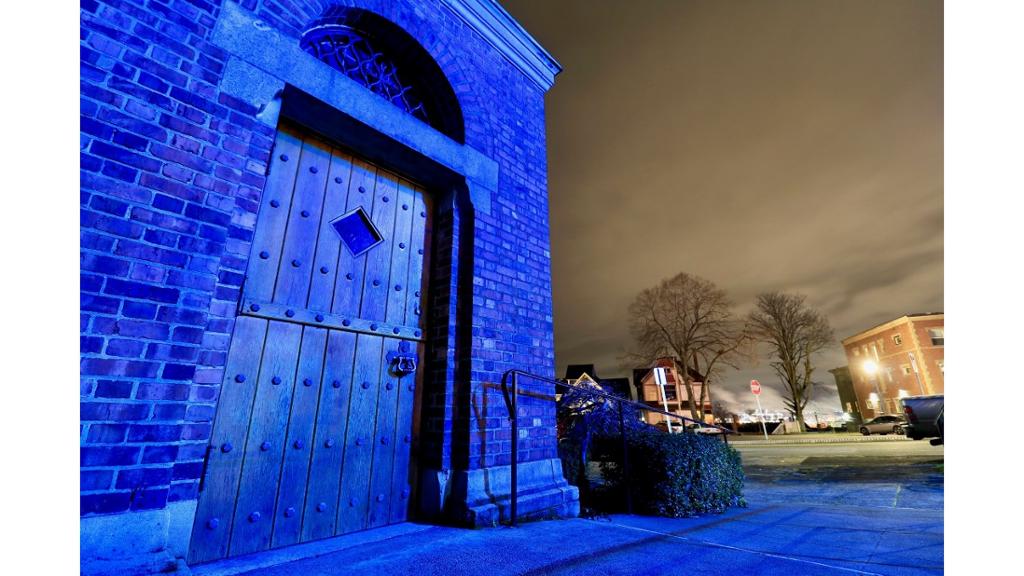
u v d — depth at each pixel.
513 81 4.74
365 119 3.09
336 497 2.73
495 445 3.34
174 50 2.33
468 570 2.16
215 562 2.19
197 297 2.12
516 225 4.16
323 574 2.09
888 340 33.22
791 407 31.61
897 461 8.97
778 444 17.36
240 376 2.45
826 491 5.96
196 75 2.38
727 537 2.98
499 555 2.39
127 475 1.79
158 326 1.98
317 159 3.12
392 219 3.49
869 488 6.05
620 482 4.29
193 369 2.04
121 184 2.01
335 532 2.69
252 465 2.42
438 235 3.79
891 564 2.38
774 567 2.32
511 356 3.70
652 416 32.34
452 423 3.25
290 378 2.66
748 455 12.88
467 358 3.37
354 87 3.11
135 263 1.97
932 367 29.75
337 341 2.94
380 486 2.97
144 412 1.88
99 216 1.92
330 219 3.09
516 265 4.02
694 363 29.84
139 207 2.04
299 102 2.88
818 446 15.06
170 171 2.17
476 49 4.37
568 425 6.61
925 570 2.28
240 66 2.56
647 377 37.53
